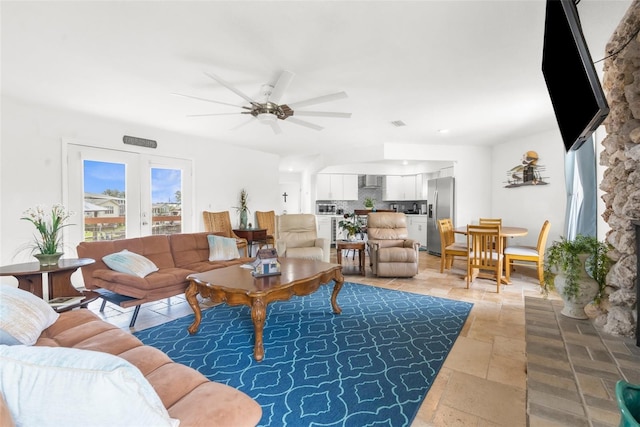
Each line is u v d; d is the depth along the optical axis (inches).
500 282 167.3
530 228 206.5
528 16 76.0
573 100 61.9
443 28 81.2
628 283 73.4
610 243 82.0
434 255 269.3
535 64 101.8
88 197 163.9
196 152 211.8
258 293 89.4
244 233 222.4
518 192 215.6
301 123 133.0
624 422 32.6
